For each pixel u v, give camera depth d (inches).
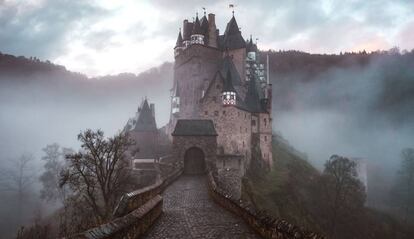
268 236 504.4
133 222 476.4
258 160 3437.5
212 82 3368.6
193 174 2150.6
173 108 4023.1
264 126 3639.3
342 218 3102.9
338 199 3127.5
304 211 3024.1
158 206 730.2
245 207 683.4
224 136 3189.0
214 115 3287.4
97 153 1847.9
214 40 4232.3
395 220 3688.5
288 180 3390.7
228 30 4328.3
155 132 3695.9
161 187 1179.9
